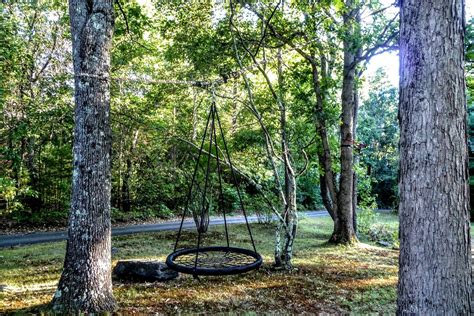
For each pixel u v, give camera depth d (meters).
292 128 9.43
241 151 12.08
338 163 11.30
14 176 12.75
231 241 10.41
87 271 4.35
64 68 10.88
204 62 8.70
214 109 5.06
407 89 2.54
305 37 8.69
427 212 2.43
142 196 16.19
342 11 7.82
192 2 8.63
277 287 5.86
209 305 4.93
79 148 4.44
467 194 2.46
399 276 2.60
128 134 13.30
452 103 2.43
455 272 2.40
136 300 5.02
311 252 8.80
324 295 5.46
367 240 11.88
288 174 7.59
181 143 11.59
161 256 8.12
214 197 13.16
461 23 2.50
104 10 4.55
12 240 10.82
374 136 26.09
